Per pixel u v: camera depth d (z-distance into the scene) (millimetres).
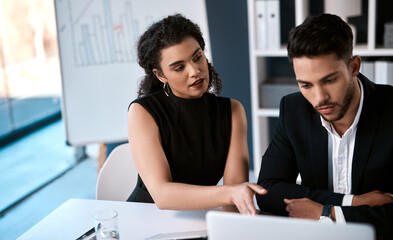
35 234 1491
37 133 4988
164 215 1555
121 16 2908
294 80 3377
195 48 1501
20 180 3881
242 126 1753
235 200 1376
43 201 3498
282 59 3492
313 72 1270
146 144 1614
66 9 2879
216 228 1004
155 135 1636
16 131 4805
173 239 1350
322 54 1244
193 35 1510
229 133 1729
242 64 3543
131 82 2959
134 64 2939
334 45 1241
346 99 1314
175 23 1495
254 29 3141
